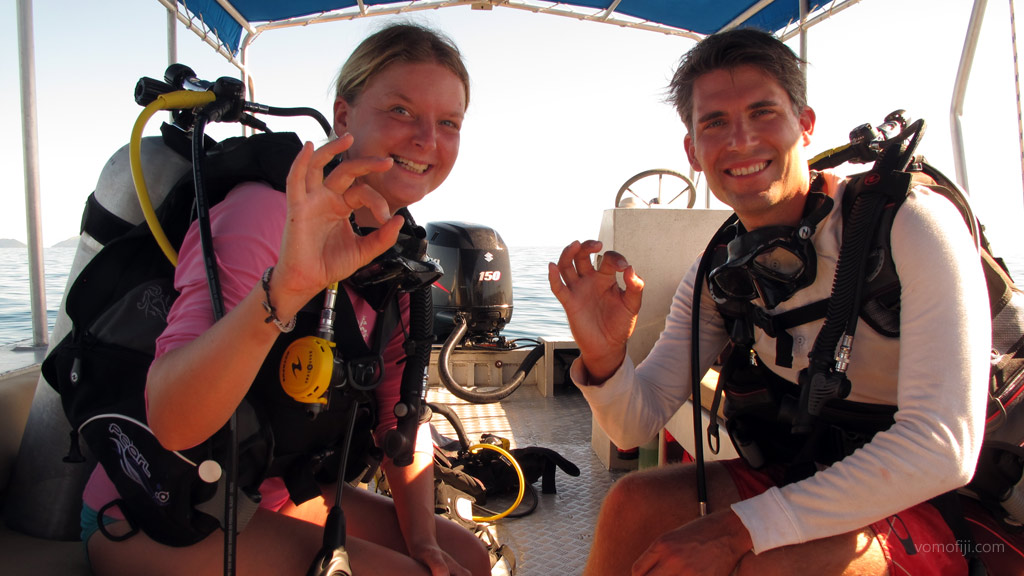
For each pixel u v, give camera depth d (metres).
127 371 1.17
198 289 1.08
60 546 1.47
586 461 2.98
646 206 3.24
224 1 3.51
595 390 1.52
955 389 1.08
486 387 4.18
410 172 1.35
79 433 1.21
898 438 1.09
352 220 1.33
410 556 1.41
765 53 1.33
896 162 1.24
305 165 0.85
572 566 2.08
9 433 1.61
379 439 1.59
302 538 1.24
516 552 2.17
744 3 3.84
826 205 1.30
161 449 1.11
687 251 2.91
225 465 1.11
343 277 0.94
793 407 1.40
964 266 1.14
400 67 1.31
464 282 4.28
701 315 1.66
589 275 1.46
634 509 1.45
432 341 1.45
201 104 1.30
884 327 1.22
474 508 2.46
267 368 1.20
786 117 1.34
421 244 1.38
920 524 1.20
